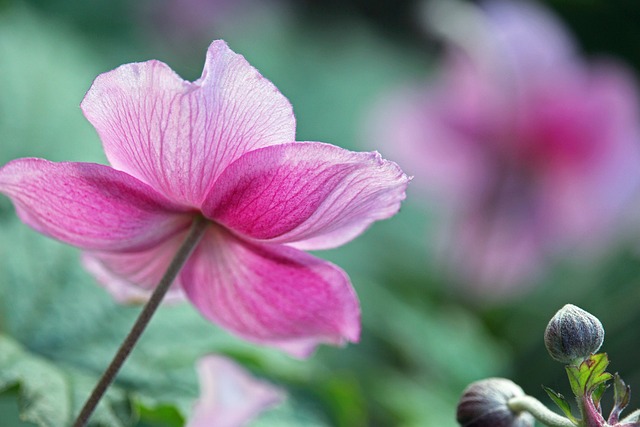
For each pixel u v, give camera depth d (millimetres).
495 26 575
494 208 600
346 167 315
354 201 323
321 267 335
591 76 584
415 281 603
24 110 476
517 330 575
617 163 590
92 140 482
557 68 580
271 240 331
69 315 413
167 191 328
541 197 598
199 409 369
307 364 442
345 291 337
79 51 566
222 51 312
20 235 422
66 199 329
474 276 594
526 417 321
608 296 587
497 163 602
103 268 354
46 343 406
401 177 318
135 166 326
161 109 315
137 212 332
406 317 511
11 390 374
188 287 351
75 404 373
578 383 309
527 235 598
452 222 605
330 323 343
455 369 500
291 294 342
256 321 350
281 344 354
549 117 586
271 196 322
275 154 316
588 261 604
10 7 544
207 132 317
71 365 400
